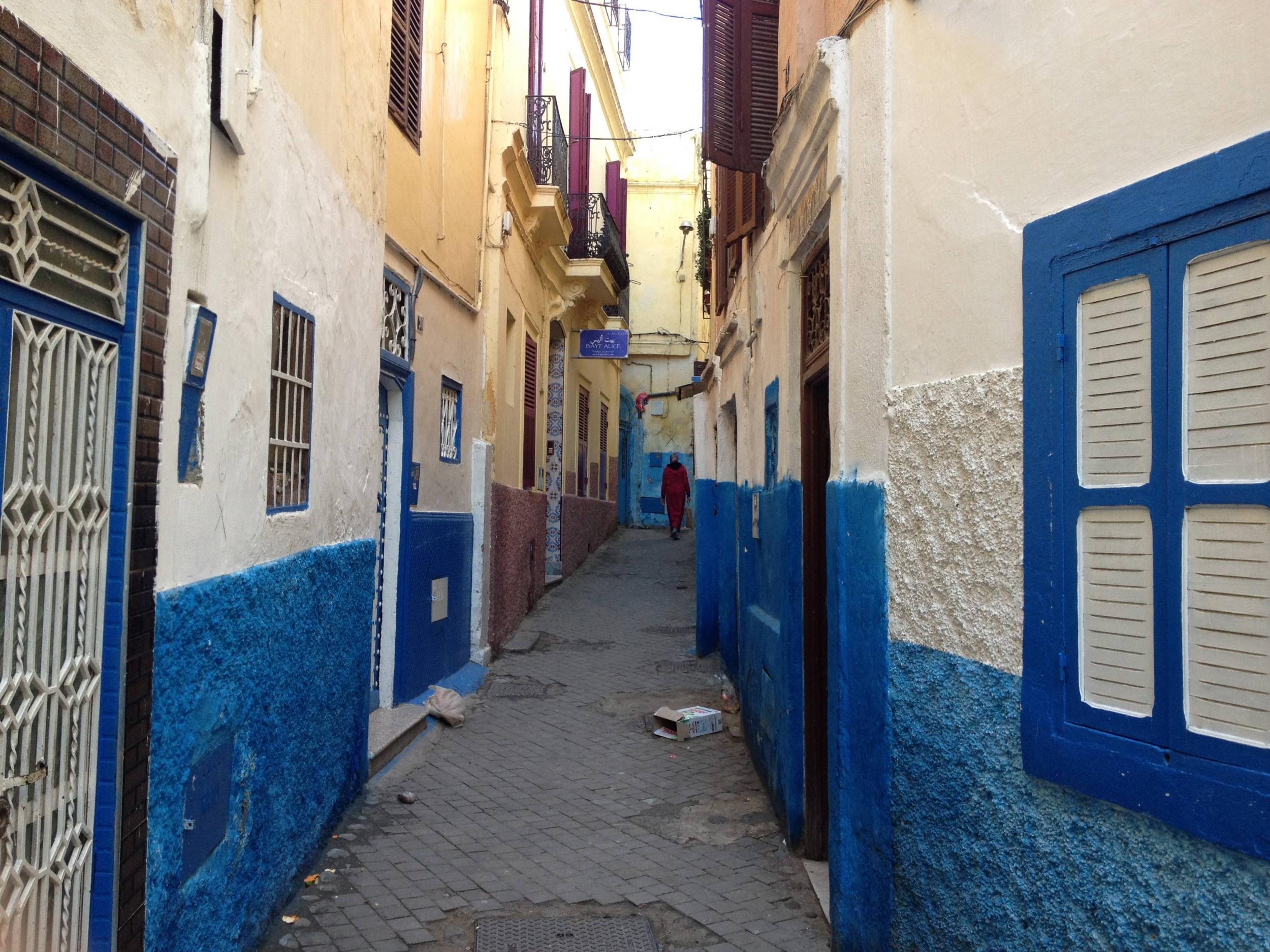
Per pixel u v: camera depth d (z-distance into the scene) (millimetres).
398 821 5293
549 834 5234
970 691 3055
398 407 7137
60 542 2398
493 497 9984
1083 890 2561
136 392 2715
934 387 3287
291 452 4309
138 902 2766
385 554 7168
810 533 5176
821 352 4781
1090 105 2639
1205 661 2273
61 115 2281
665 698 8578
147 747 2812
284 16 4023
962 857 3076
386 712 7004
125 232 2682
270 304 3908
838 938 3852
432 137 7777
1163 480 2385
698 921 4207
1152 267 2428
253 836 3764
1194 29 2338
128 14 2643
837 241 4176
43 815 2338
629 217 23891
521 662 10016
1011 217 2924
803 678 5109
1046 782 2705
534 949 3893
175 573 3031
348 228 5156
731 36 6402
